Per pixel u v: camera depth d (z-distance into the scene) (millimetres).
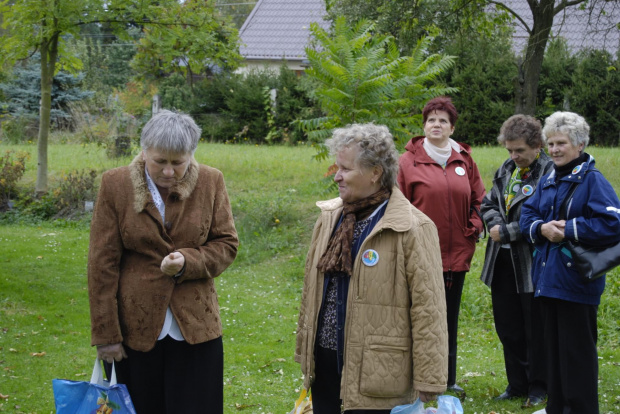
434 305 2887
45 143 11977
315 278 3098
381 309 2908
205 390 3287
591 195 3799
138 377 3250
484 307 7020
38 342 6055
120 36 11406
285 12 30391
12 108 21734
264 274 8516
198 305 3275
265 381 5242
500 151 15758
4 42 11523
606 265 3664
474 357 5820
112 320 3160
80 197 11570
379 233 2934
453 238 4691
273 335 6426
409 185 4730
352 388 2898
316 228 3260
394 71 9156
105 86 28516
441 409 2967
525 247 4562
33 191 12109
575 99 19641
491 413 4445
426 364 2861
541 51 13570
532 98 13711
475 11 14891
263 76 22609
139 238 3186
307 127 9344
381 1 14766
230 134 22078
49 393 4922
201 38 11680
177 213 3264
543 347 4590
